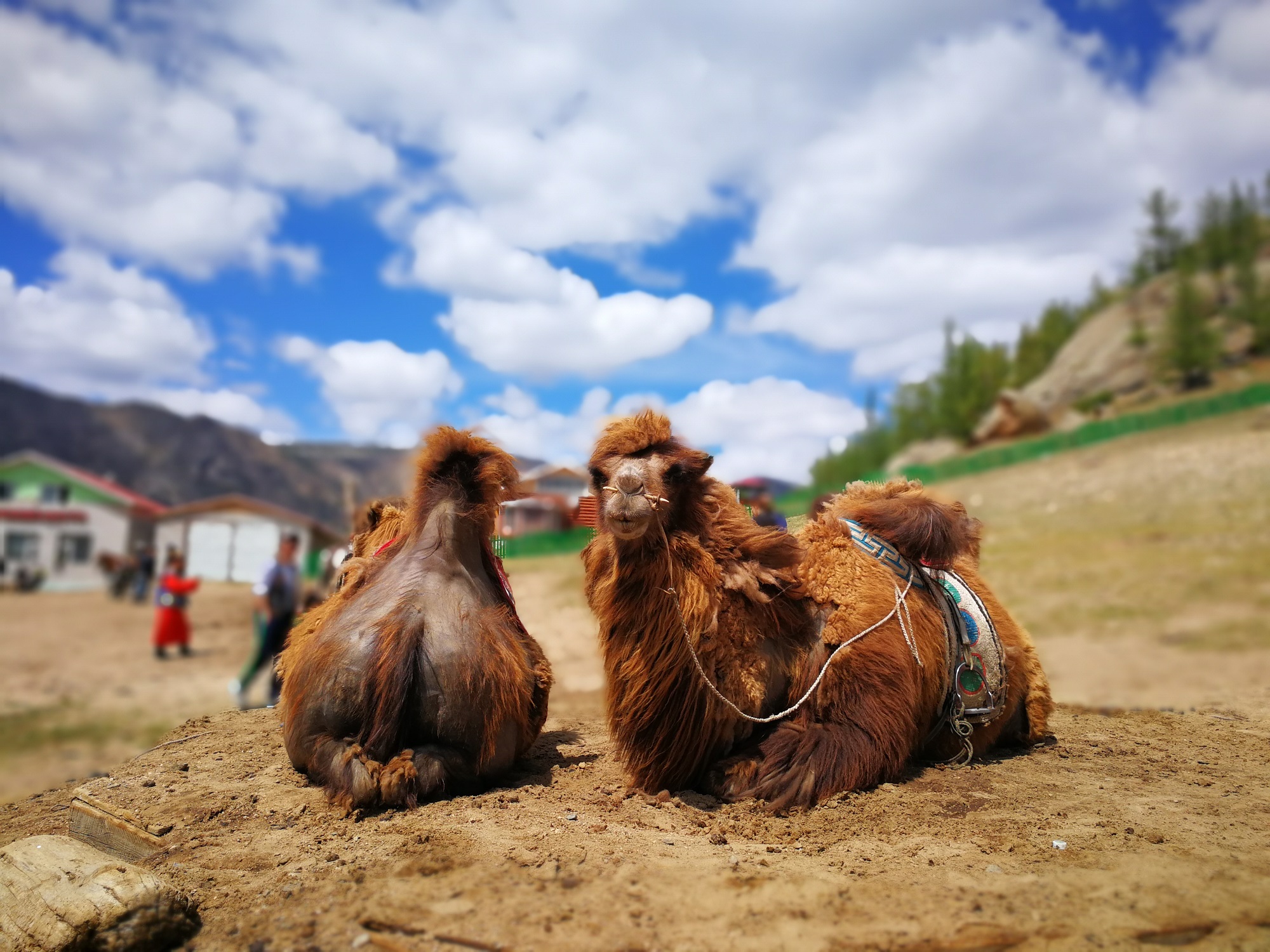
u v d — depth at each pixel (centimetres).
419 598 320
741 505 352
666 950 204
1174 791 326
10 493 3366
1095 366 6331
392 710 300
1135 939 206
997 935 208
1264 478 2209
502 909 222
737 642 323
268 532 3173
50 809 337
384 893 232
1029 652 412
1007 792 321
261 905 234
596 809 301
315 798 319
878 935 209
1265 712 499
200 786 347
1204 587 1243
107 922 214
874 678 326
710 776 321
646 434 324
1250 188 6919
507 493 357
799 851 265
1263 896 226
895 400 8169
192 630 1627
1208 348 5344
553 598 1483
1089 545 1684
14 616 2002
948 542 360
